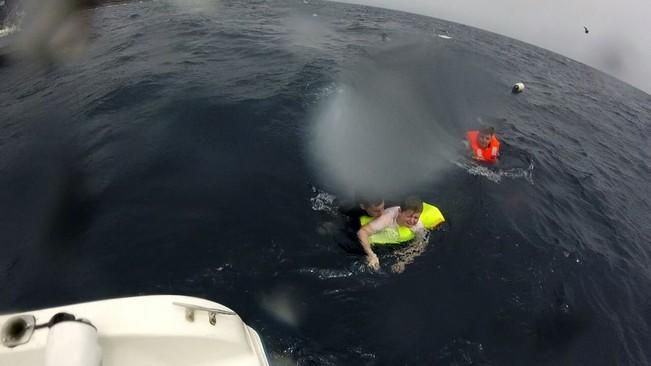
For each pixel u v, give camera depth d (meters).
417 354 4.50
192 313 3.31
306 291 5.06
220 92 10.42
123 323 3.02
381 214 5.96
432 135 10.78
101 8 18.89
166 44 14.55
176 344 3.12
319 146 8.72
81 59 12.41
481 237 6.54
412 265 5.66
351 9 31.75
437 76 17.03
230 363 3.29
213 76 11.59
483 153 9.34
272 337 4.43
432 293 5.27
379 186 7.71
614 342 5.18
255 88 11.09
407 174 8.33
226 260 5.38
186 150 7.77
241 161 7.62
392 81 14.95
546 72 22.94
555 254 6.53
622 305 5.93
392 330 4.71
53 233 5.66
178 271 5.15
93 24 15.39
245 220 6.12
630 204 9.37
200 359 3.22
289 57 14.72
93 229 5.72
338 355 4.37
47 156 7.45
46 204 6.23
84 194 6.43
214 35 16.39
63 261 5.20
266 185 7.01
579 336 5.12
